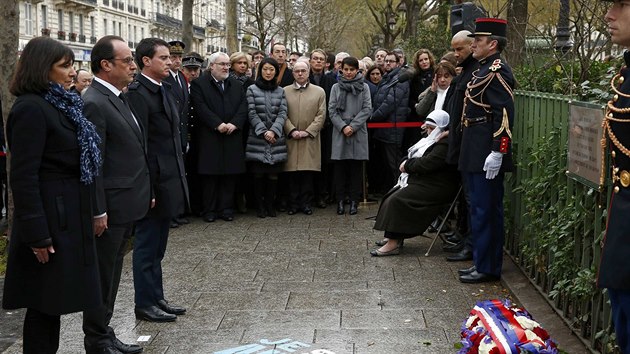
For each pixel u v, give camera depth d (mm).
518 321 4047
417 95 10328
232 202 9898
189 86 10102
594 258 4684
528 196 6398
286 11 32250
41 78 4156
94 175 4344
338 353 5082
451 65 8312
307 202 10172
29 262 4227
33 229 4078
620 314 3709
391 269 7281
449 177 7707
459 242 7965
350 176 10062
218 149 9602
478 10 8477
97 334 4910
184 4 16031
